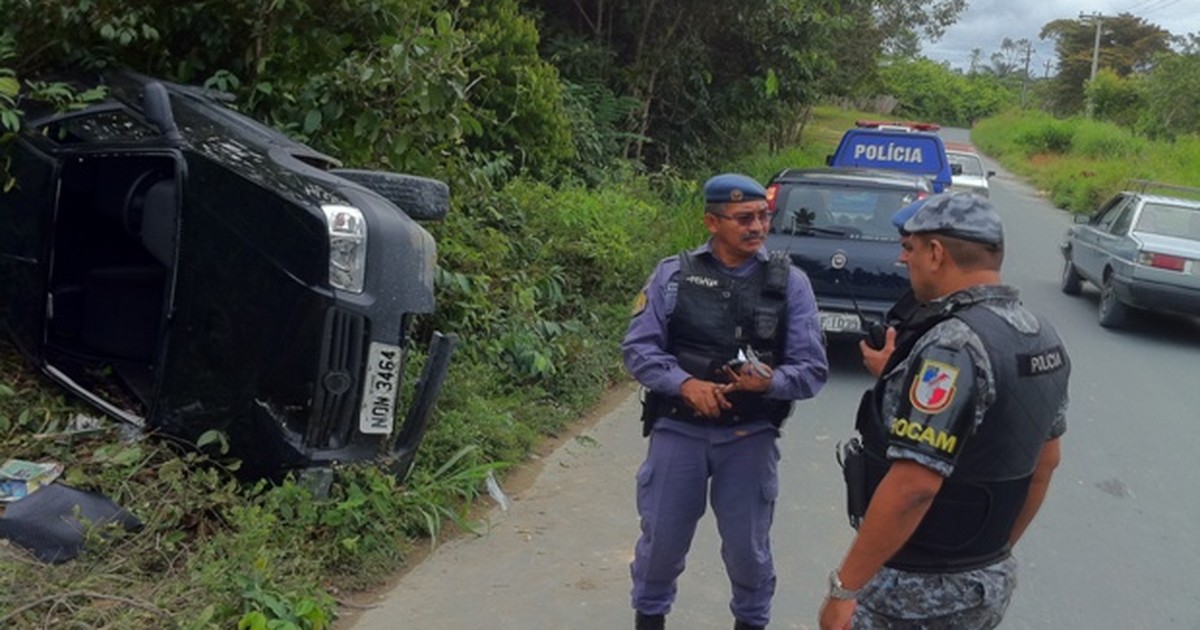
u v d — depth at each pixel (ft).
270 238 14.75
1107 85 203.21
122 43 19.76
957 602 8.92
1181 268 37.29
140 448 15.15
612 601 15.14
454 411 19.81
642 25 50.06
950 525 8.81
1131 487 22.15
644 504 12.78
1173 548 19.01
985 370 8.46
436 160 24.20
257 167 15.30
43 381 16.93
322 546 14.83
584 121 41.93
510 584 15.46
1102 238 41.86
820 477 21.36
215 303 14.97
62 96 17.48
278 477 15.02
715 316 12.26
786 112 60.95
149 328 18.26
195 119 16.87
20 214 16.60
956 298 8.85
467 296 22.99
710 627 14.74
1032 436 8.80
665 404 12.55
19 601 12.05
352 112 22.34
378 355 15.21
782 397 12.14
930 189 30.71
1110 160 125.29
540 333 25.43
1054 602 16.53
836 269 28.73
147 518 14.10
